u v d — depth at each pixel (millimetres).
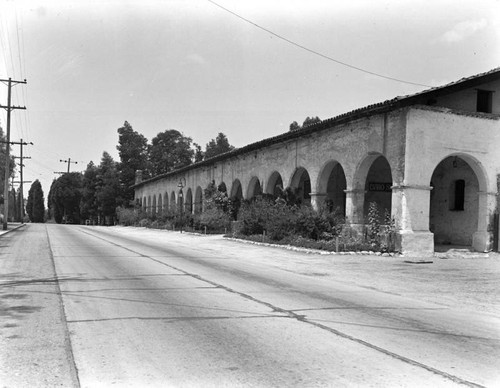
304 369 4797
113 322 6688
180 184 42375
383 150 18922
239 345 5621
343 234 20344
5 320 6781
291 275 12711
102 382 4398
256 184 32344
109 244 23031
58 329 6281
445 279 12430
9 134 39969
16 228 43625
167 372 4680
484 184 19469
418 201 17938
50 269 12719
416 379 4570
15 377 4516
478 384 4477
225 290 9594
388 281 11984
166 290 9453
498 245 19391
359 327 6641
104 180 78375
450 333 6500
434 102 18312
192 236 32156
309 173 24250
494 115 19594
